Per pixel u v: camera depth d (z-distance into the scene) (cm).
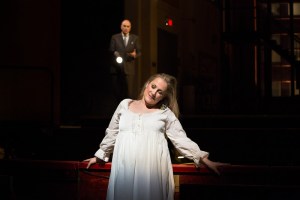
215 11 2002
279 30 1838
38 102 1213
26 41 1214
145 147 499
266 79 1428
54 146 944
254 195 559
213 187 566
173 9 1611
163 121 511
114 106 1406
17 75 1194
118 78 1172
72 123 1403
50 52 1250
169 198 506
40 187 614
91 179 588
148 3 1448
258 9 1455
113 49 1166
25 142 970
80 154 927
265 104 1420
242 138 876
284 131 867
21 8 1210
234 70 1700
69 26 1448
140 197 491
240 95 1557
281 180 552
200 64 1819
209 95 1756
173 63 1620
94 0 1444
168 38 1590
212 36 1964
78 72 1434
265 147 869
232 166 552
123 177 495
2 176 628
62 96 1427
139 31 1438
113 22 1437
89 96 1424
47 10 1251
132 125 506
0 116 1167
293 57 1411
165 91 515
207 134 884
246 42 1448
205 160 521
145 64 1445
